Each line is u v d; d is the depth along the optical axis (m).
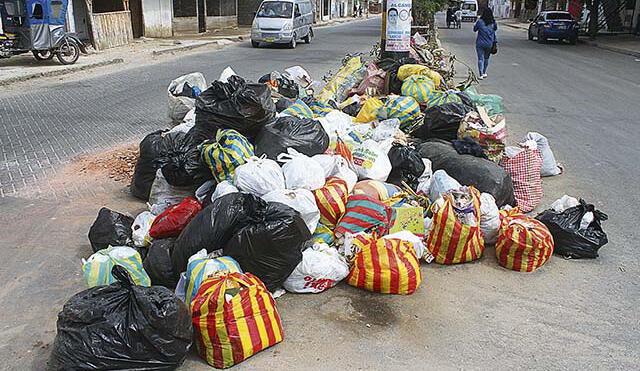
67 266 4.45
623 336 3.64
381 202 4.65
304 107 6.12
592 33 28.64
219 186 4.37
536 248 4.39
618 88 13.75
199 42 22.89
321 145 4.98
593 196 6.16
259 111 4.96
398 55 10.07
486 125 5.99
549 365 3.33
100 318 2.95
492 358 3.38
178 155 4.88
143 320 2.94
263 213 3.81
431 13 22.92
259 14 22.88
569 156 7.68
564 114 10.48
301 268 3.96
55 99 11.07
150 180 5.64
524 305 3.98
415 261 4.11
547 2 47.72
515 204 5.62
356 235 4.34
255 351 3.30
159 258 4.00
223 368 3.24
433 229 4.50
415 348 3.46
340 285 4.18
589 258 4.69
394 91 8.49
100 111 10.05
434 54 12.80
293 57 19.08
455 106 6.40
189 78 7.38
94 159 7.14
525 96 12.34
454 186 4.90
